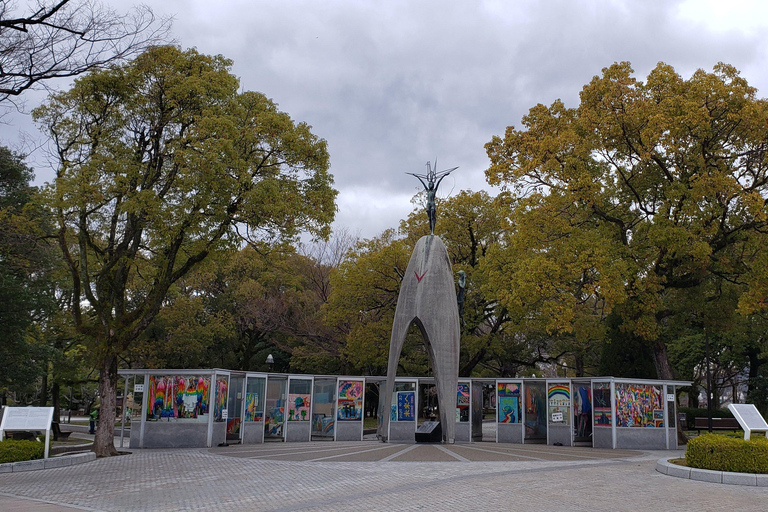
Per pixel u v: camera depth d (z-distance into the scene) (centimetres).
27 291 2330
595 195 2198
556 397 2172
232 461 1540
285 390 2264
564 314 2148
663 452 1908
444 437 2097
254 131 1819
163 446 1956
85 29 1183
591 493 1034
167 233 1689
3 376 2467
